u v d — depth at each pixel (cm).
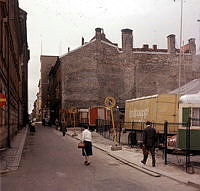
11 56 3069
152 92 5794
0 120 1912
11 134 2936
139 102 2595
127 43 5803
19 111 5194
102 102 5647
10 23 2934
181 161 1508
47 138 3362
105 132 3512
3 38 2164
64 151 2031
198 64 5969
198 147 1489
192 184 991
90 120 4625
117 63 5756
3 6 2095
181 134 1527
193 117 1523
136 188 943
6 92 2367
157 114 2225
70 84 5669
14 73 3650
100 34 5734
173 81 5853
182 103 1567
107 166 1398
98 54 5700
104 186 968
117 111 4575
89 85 5659
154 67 5841
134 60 5800
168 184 1009
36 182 1030
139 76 5788
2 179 1087
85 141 1432
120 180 1070
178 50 5956
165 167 1333
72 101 5644
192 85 3509
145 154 1410
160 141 2045
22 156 1761
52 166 1387
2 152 1906
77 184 996
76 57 5712
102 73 5691
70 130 4947
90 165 1420
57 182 1029
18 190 913
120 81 5731
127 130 2816
